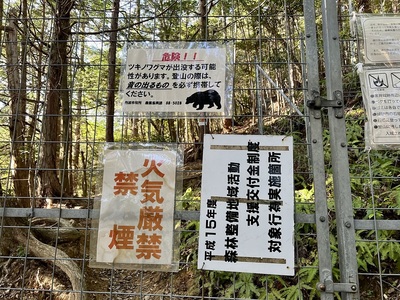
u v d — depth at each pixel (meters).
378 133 1.79
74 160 11.46
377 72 1.87
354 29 1.95
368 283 2.61
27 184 5.62
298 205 2.85
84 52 8.39
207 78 1.96
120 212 1.89
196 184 4.61
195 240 3.25
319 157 1.74
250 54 6.56
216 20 6.80
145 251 1.84
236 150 1.85
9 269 3.83
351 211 1.65
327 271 1.61
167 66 1.99
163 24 3.49
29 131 6.06
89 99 8.63
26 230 4.08
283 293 2.50
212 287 2.90
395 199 2.80
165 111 1.94
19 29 3.86
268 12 5.78
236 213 1.77
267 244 1.72
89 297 3.39
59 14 3.72
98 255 1.85
